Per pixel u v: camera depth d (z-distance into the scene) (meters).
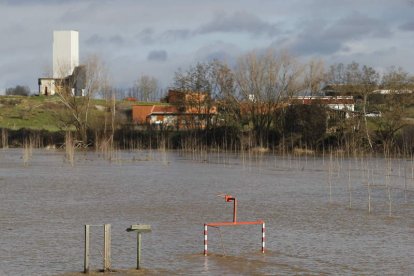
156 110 186.50
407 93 135.38
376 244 38.03
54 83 160.12
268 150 143.62
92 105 163.00
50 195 61.19
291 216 49.06
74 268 31.31
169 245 37.16
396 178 81.56
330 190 64.12
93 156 125.06
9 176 81.44
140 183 74.12
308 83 148.12
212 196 61.78
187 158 123.62
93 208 52.44
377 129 135.50
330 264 32.72
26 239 38.53
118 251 35.38
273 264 32.62
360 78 139.25
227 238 39.50
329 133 138.00
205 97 154.38
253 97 148.62
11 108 187.12
